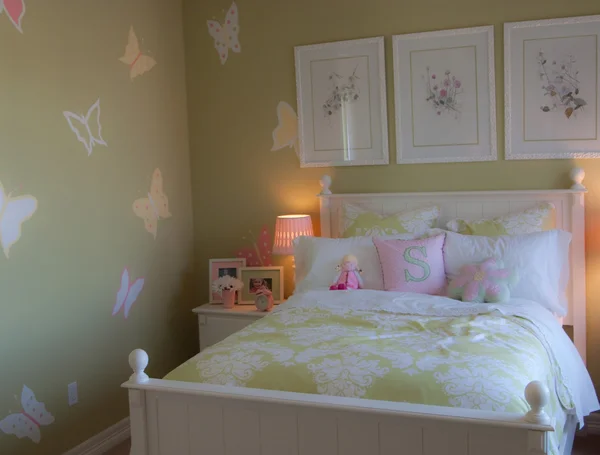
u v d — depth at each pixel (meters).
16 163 2.77
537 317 2.70
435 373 2.01
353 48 3.69
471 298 2.92
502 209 3.42
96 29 3.26
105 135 3.33
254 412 1.97
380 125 3.68
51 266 2.96
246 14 3.92
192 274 4.17
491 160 3.49
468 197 3.48
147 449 2.13
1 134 2.69
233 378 2.16
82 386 3.16
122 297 3.46
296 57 3.81
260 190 4.01
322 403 1.85
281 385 2.09
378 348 2.25
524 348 2.29
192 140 4.12
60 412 3.02
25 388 2.82
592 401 2.84
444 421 1.74
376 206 3.68
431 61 3.55
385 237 3.35
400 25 3.60
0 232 2.69
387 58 3.64
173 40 3.96
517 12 3.37
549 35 3.32
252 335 2.56
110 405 3.36
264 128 3.96
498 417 1.70
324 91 3.79
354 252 3.34
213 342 3.78
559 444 2.30
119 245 3.44
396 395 1.96
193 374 2.22
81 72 3.15
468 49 3.47
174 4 3.97
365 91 3.70
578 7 3.27
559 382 2.50
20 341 2.80
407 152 3.65
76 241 3.12
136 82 3.59
